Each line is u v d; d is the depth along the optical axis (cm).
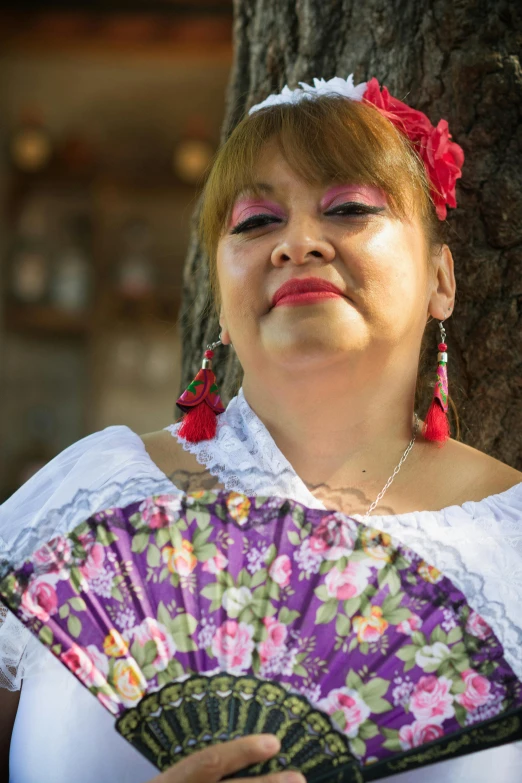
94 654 141
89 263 583
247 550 149
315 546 149
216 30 539
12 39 545
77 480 164
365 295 161
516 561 158
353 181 166
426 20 225
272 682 138
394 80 227
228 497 154
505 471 176
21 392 598
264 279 164
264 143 171
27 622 143
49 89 583
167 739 137
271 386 168
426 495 171
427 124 185
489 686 139
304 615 144
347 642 142
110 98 586
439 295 186
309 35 234
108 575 147
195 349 247
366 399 168
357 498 169
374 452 173
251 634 143
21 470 594
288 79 238
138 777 148
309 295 159
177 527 152
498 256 217
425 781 146
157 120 591
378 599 145
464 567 155
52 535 158
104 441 173
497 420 214
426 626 143
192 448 171
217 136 585
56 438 600
